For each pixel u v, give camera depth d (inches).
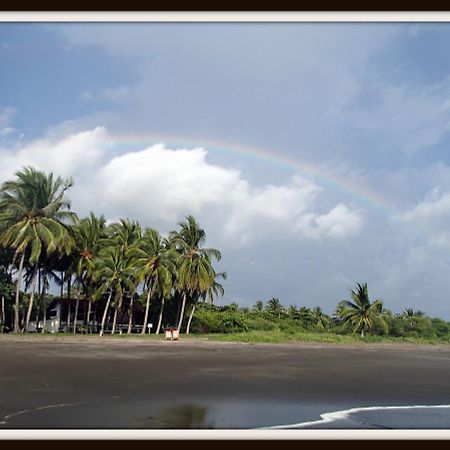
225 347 1374.3
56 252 1754.4
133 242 2144.4
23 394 455.5
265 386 573.3
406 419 408.5
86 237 1886.1
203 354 1052.5
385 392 563.5
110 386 523.5
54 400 430.0
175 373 666.8
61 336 1558.8
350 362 1005.8
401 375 770.8
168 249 2121.1
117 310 2142.0
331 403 471.8
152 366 748.0
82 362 768.9
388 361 1088.8
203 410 409.4
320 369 816.3
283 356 1096.8
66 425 342.0
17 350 986.7
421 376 767.7
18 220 1622.8
